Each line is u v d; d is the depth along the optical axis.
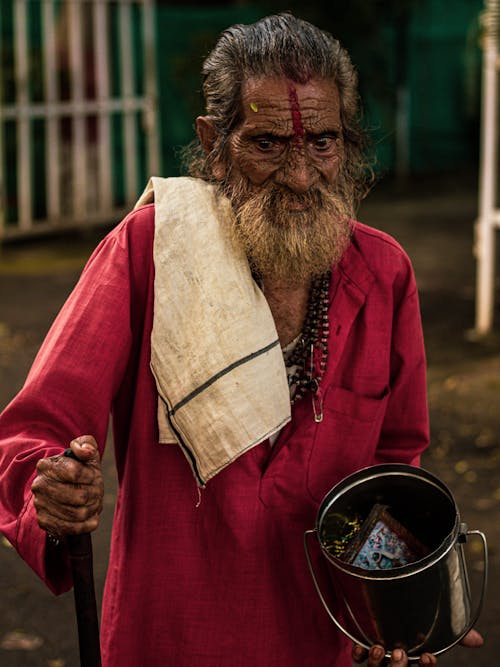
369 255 2.00
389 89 13.73
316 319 1.93
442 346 6.71
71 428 1.80
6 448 1.77
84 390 1.81
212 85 1.87
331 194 1.84
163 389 1.82
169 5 13.98
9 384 6.01
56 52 10.39
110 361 1.84
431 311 7.57
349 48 13.12
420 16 14.71
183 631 1.90
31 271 9.04
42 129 11.08
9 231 9.92
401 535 1.89
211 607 1.89
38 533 1.68
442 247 9.95
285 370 1.87
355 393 1.97
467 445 5.09
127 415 1.97
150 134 10.75
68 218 10.31
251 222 1.79
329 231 1.82
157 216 1.87
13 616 3.56
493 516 4.32
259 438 1.78
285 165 1.79
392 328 2.06
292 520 1.91
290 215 1.80
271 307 1.94
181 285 1.81
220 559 1.89
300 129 1.78
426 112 15.13
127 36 10.41
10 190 10.91
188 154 2.02
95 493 1.61
